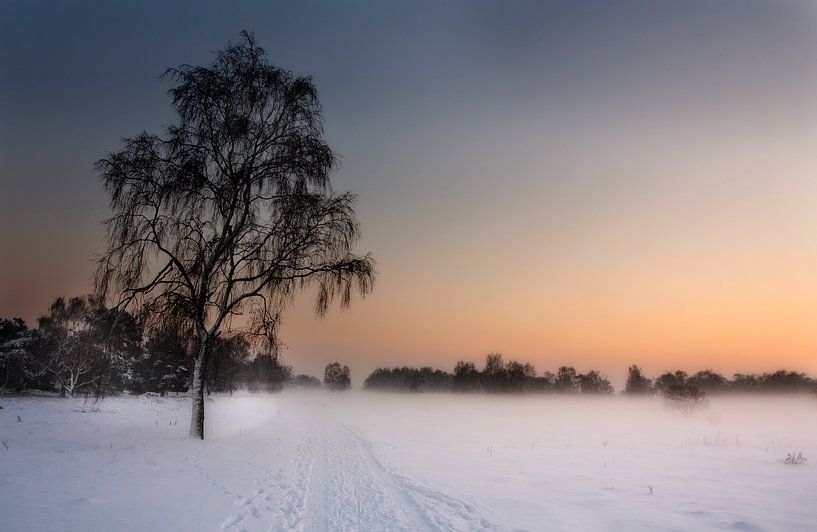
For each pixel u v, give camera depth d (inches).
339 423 1192.8
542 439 887.1
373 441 787.4
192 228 633.6
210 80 641.6
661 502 366.0
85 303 621.6
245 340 679.7
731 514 329.7
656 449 734.5
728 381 4389.8
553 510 332.2
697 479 471.8
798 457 604.1
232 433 812.6
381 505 329.4
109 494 296.8
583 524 297.9
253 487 359.3
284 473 434.6
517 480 454.6
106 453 467.2
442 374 5895.7
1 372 1620.3
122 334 624.7
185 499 301.1
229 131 642.2
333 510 309.1
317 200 661.9
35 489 296.0
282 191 669.9
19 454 429.4
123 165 604.7
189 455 493.7
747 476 491.8
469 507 332.2
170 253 625.3
